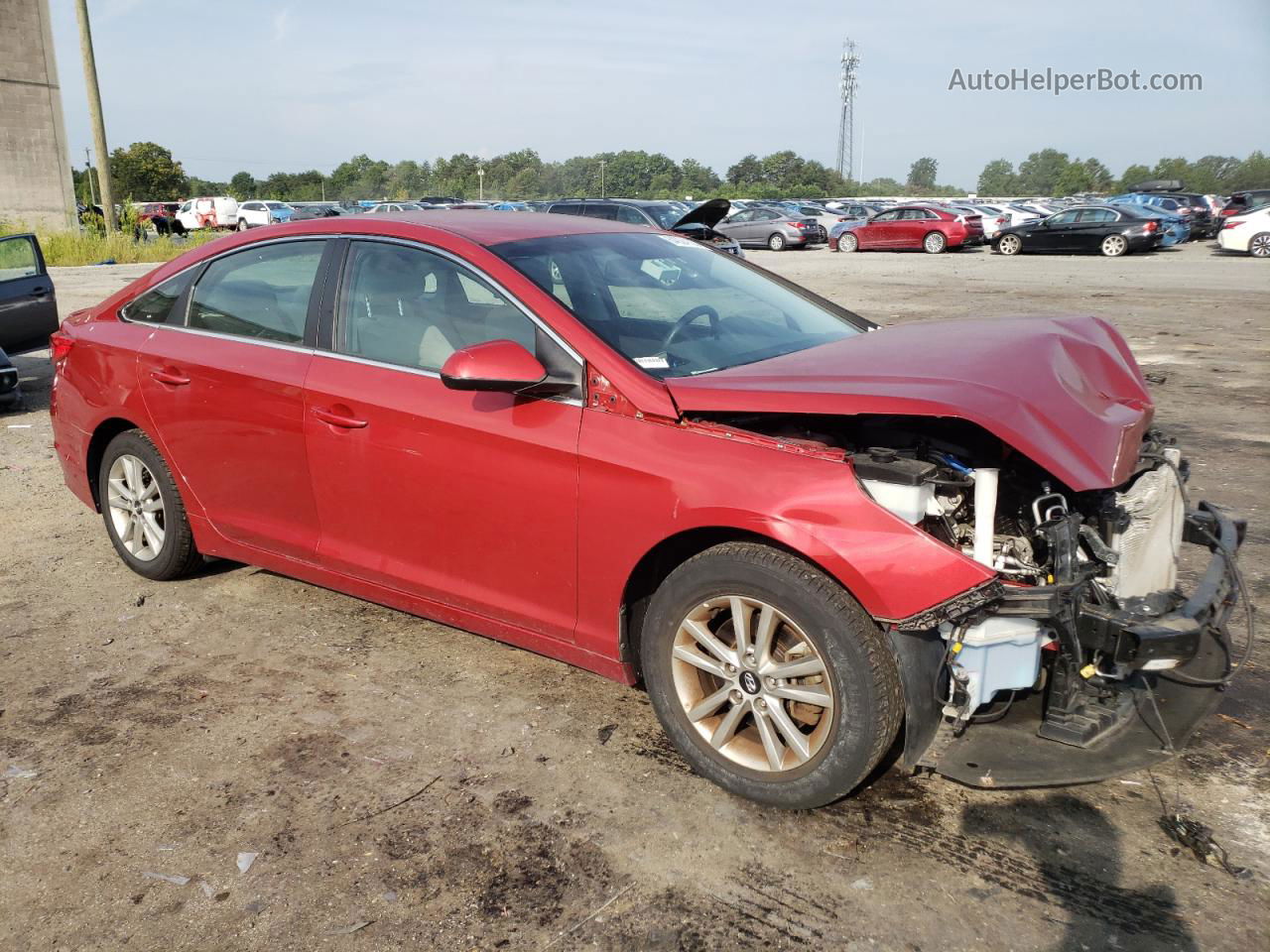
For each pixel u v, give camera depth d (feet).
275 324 12.98
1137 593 9.50
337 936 8.04
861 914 8.11
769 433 9.80
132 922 8.24
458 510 11.13
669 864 8.78
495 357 9.78
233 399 13.06
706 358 10.80
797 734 9.18
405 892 8.51
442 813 9.57
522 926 8.10
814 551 8.60
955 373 9.14
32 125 117.19
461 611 11.62
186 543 14.69
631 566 9.87
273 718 11.38
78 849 9.17
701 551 9.66
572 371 10.29
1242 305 47.11
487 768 10.32
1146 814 9.31
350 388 11.87
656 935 7.96
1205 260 78.18
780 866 8.72
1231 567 10.14
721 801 9.66
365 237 12.35
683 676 9.90
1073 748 9.16
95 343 14.97
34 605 14.69
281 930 8.11
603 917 8.17
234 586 15.30
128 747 10.84
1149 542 9.53
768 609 9.07
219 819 9.55
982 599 8.25
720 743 9.71
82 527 18.25
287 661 12.78
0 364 27.45
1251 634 10.32
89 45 92.84
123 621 14.08
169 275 14.57
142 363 14.20
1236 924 7.88
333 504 12.38
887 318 44.62
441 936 8.02
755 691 9.37
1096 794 9.64
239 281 13.58
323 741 10.88
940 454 9.28
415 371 11.51
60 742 10.96
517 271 10.99
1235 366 32.01
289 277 12.98
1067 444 8.50
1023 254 91.76
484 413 10.77
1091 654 8.91
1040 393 8.98
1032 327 11.16
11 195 116.57
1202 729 10.73
